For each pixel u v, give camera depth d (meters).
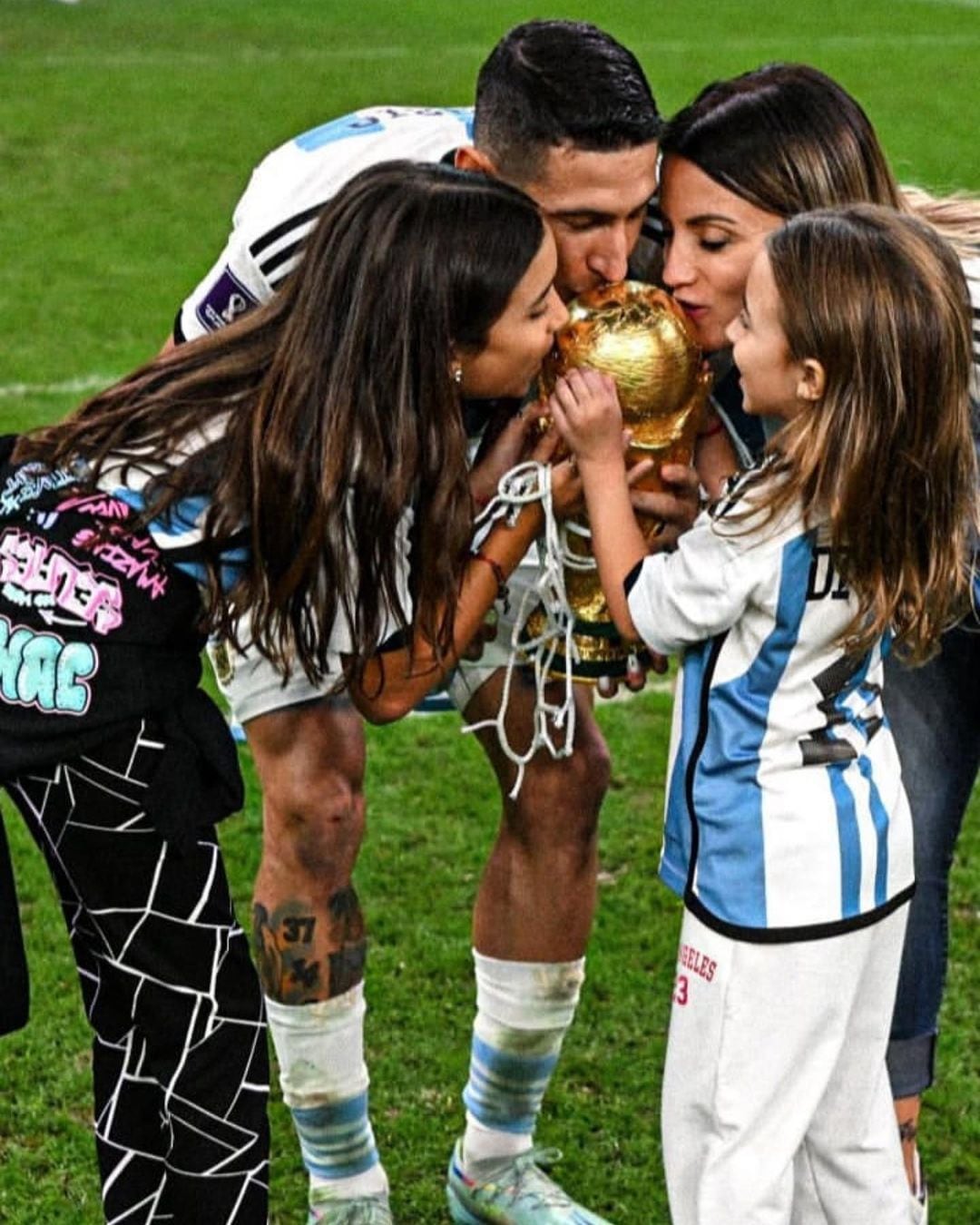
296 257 4.27
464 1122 5.26
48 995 5.79
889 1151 4.21
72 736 3.78
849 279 3.67
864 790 3.95
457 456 3.76
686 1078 4.02
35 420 10.77
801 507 3.74
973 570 4.12
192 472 3.74
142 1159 4.25
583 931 4.77
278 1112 5.32
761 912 3.88
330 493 3.66
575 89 3.98
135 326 12.75
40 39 23.25
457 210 3.74
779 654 3.84
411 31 24.23
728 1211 3.91
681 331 4.11
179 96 20.11
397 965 5.98
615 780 7.22
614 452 4.07
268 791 4.51
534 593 4.43
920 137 18.39
